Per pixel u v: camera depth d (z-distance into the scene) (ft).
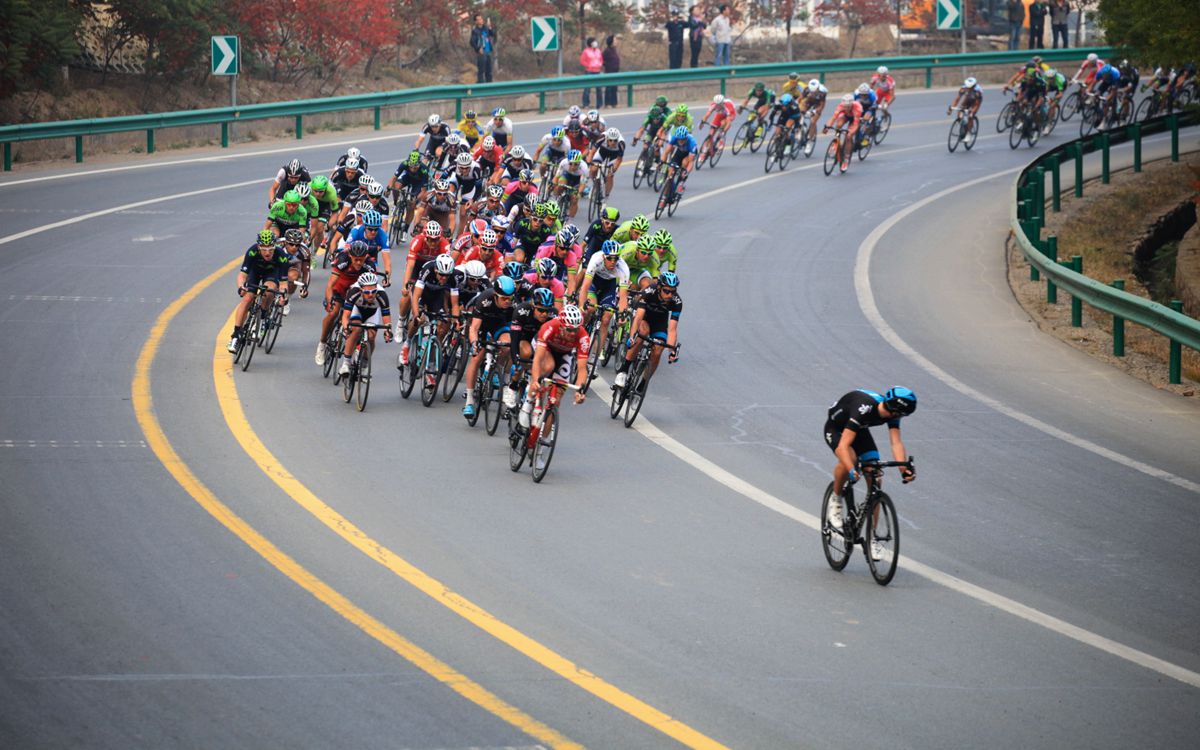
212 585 110.42
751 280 259.19
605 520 133.08
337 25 469.98
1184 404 185.68
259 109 404.77
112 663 94.07
